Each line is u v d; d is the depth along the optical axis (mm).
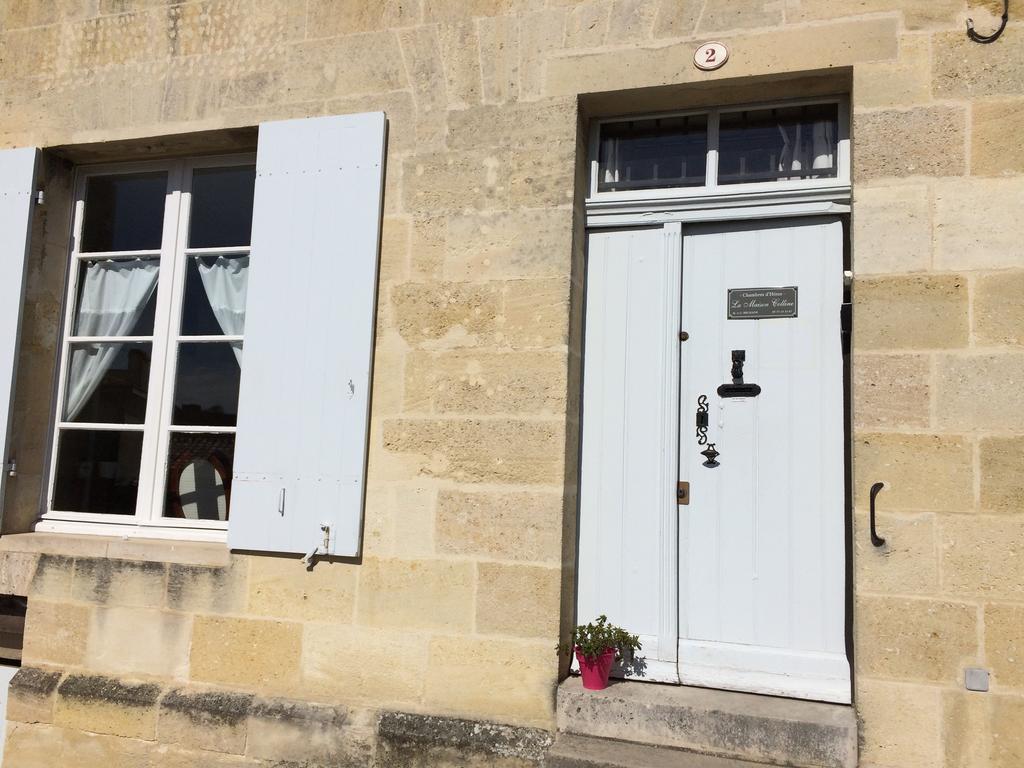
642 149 3428
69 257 4035
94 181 4125
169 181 3984
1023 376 2666
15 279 3764
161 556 3502
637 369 3281
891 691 2660
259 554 3377
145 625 3471
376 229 3367
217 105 3695
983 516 2646
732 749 2783
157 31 3832
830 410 3055
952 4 2871
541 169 3250
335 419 3312
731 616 3088
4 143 3975
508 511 3119
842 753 2676
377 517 3258
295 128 3525
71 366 3988
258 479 3367
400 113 3449
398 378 3303
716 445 3178
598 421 3305
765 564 3070
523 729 2984
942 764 2600
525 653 3039
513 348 3189
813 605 3002
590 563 3244
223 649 3365
